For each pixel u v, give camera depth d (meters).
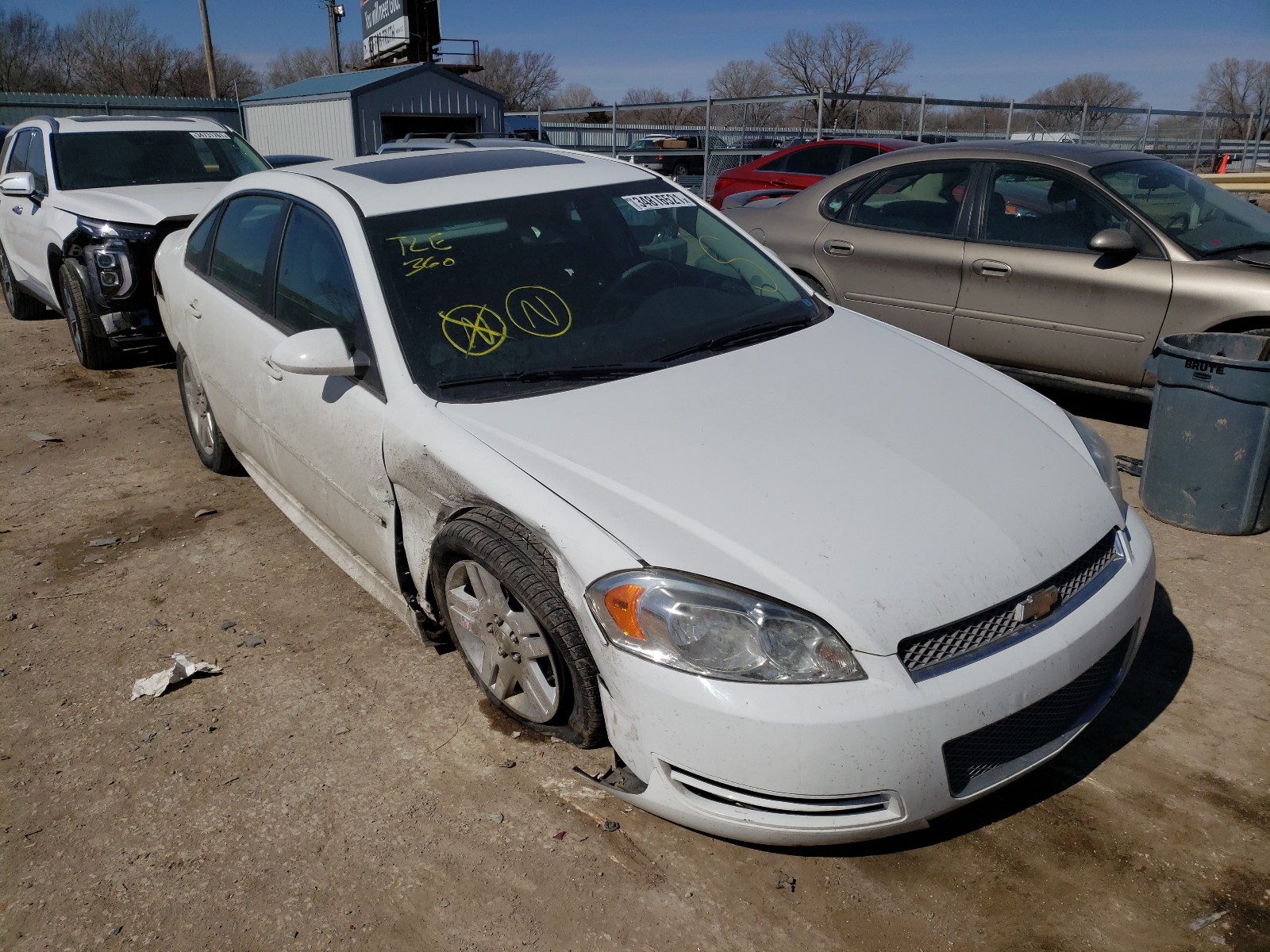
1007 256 5.39
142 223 6.62
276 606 3.72
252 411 3.92
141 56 58.00
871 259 6.02
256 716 3.04
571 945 2.20
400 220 3.27
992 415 2.86
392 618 3.60
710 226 3.80
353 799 2.67
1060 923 2.21
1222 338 4.37
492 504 2.58
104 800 2.71
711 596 2.17
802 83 50.44
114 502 4.78
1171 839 2.44
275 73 71.50
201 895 2.38
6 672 3.34
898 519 2.33
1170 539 4.08
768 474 2.47
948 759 2.15
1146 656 3.23
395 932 2.25
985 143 5.80
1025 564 2.30
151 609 3.73
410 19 33.25
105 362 7.12
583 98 67.25
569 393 2.88
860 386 2.95
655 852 2.45
